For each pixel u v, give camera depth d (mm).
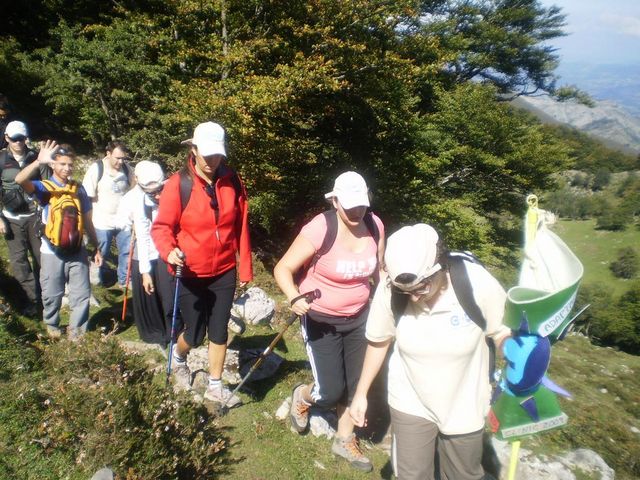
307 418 3955
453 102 21766
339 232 3266
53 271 4402
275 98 11086
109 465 2988
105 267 6531
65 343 3857
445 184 23203
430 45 15516
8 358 3703
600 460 5039
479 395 2752
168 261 3377
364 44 12797
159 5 13945
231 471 3492
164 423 3336
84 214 4609
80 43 11789
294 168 15047
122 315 5234
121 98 11727
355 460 3723
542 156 22188
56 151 4359
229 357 4734
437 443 3076
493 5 31953
